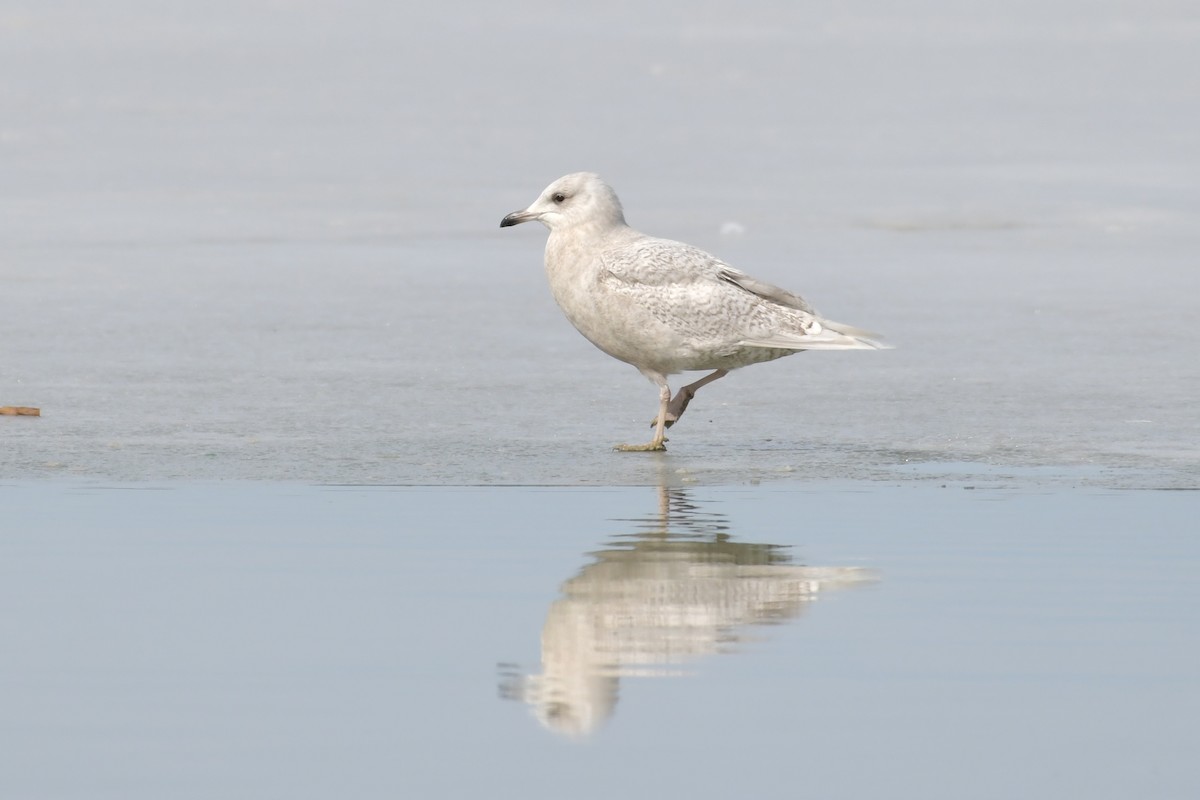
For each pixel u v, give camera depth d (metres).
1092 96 41.75
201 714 7.27
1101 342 18.11
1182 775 6.68
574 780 6.61
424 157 33.12
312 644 8.19
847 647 8.20
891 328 19.02
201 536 10.29
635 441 13.64
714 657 8.08
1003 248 24.67
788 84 43.50
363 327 18.92
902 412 14.79
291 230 25.97
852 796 6.48
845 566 9.71
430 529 10.54
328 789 6.52
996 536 10.45
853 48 50.59
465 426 14.07
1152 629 8.48
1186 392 15.51
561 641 8.23
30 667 7.81
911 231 26.08
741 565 9.73
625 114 38.78
